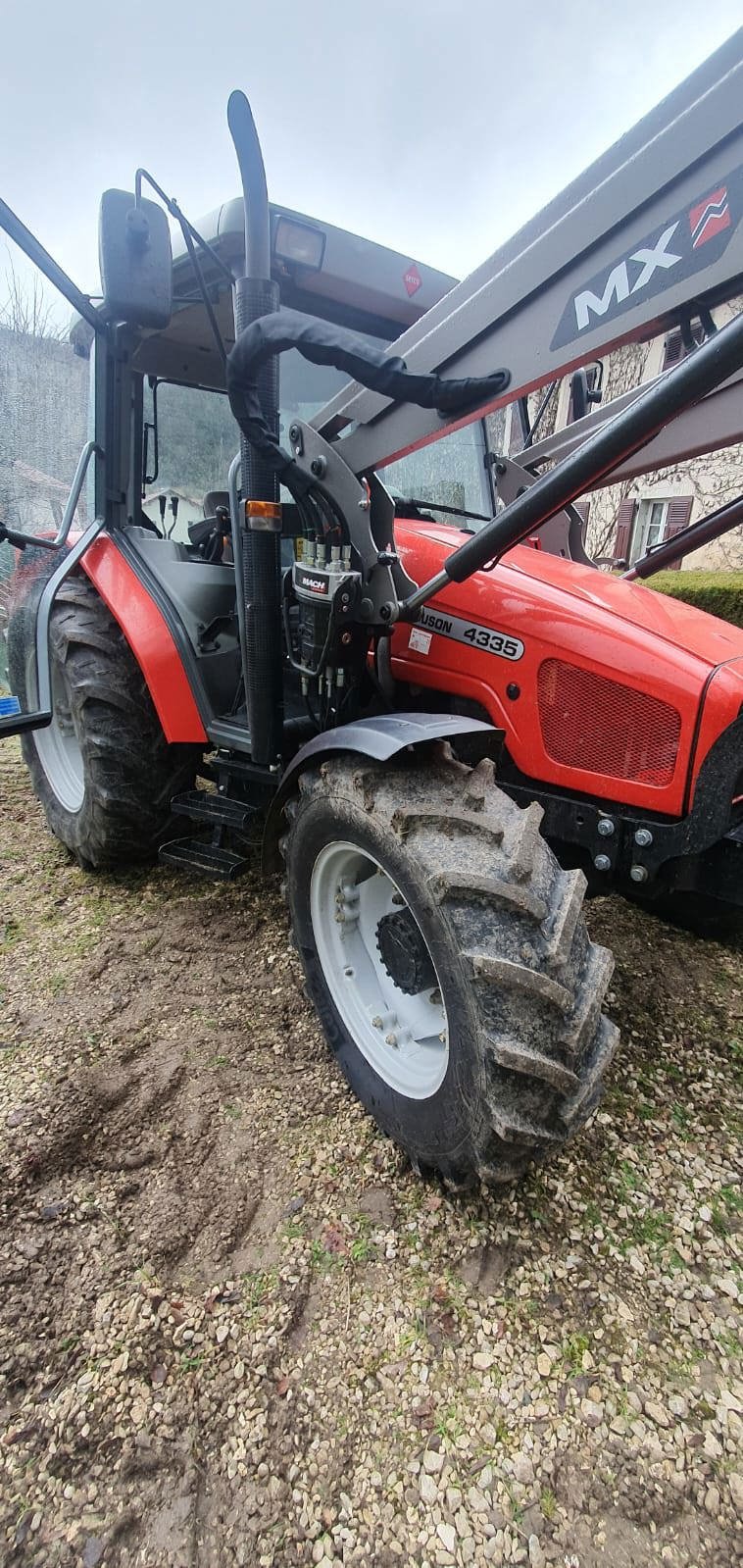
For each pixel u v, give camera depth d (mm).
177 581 2623
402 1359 1270
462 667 1980
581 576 2041
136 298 1832
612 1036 1412
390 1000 1770
